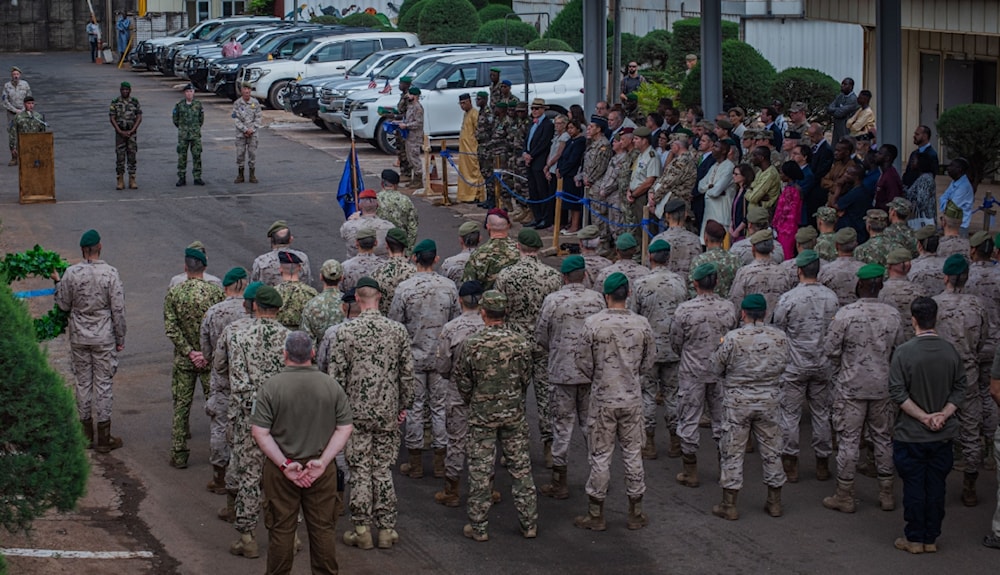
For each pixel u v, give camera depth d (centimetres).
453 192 2211
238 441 855
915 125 2414
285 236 1111
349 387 868
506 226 1091
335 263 977
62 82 4147
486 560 855
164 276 1639
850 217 1407
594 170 1667
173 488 988
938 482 856
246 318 895
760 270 1060
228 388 952
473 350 870
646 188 1560
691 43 3028
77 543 870
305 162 2545
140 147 2753
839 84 2691
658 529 906
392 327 875
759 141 1542
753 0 2914
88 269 1045
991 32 1702
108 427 1064
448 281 1020
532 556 862
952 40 2277
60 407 772
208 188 2259
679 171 1486
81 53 5472
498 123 1955
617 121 1744
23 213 2017
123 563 841
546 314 954
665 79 2812
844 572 829
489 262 1086
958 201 1444
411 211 1359
